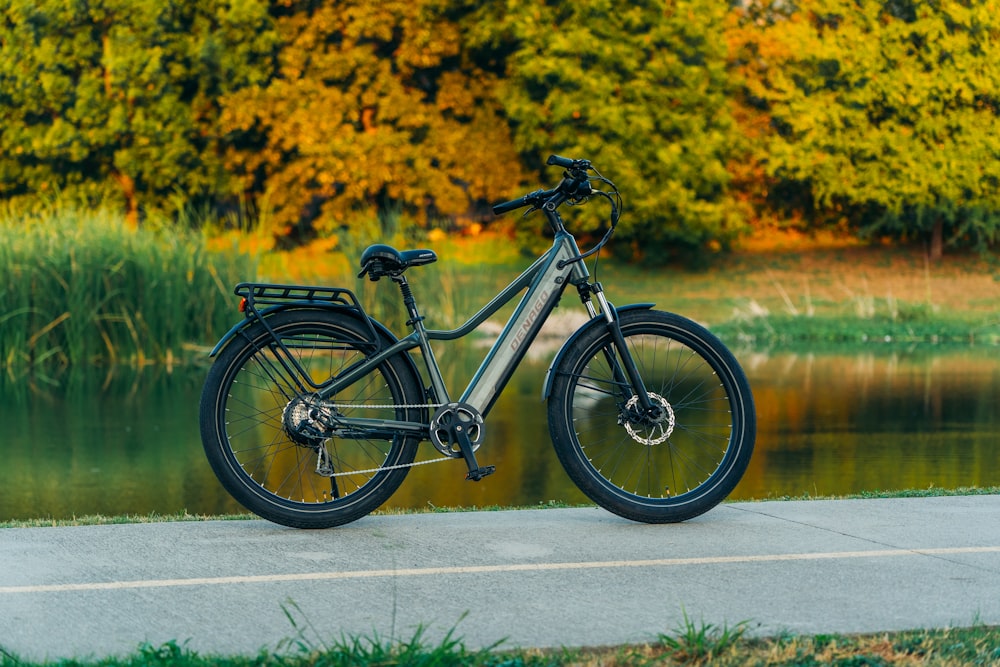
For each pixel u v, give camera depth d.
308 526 5.38
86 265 20.61
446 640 3.61
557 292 5.53
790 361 20.02
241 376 14.83
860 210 34.88
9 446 11.95
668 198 31.84
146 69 33.09
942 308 28.23
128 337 20.86
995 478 9.44
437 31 34.69
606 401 14.43
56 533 5.32
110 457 11.27
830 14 33.94
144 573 4.60
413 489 9.62
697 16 32.62
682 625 3.94
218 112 35.03
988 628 3.90
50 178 34.94
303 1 34.62
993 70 31.36
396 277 5.45
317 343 5.42
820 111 32.22
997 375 17.70
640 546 5.06
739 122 35.19
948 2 31.42
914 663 3.58
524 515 5.83
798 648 3.71
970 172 31.42
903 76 31.64
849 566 4.72
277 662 3.52
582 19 32.84
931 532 5.36
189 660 3.54
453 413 5.37
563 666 3.56
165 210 34.34
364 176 32.97
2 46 34.59
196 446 11.97
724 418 13.01
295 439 5.37
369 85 34.41
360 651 3.60
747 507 6.02
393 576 4.55
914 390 15.87
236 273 22.17
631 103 32.81
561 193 5.60
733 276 32.22
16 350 20.08
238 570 4.65
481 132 35.19
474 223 36.47
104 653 3.68
